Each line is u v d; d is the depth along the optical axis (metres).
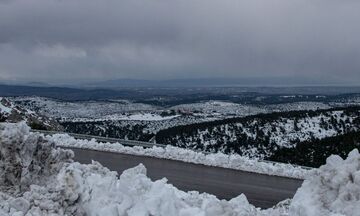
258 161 20.02
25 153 10.23
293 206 9.23
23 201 8.77
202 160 20.14
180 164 19.30
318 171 9.88
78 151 22.11
